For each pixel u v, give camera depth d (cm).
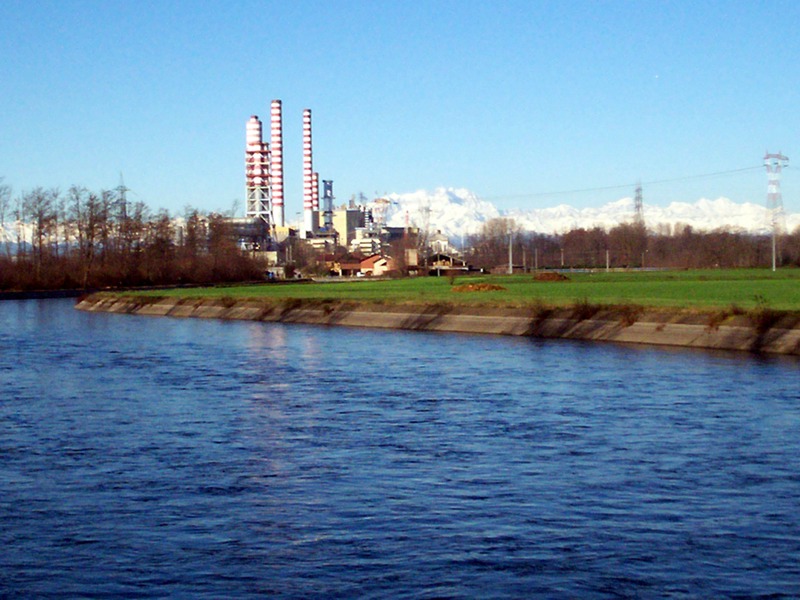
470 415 3569
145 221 18550
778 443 2973
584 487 2459
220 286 17150
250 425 3416
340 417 3562
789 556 1927
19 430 3350
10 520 2219
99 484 2550
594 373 4762
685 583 1783
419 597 1725
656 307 7056
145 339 7419
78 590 1780
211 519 2214
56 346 6781
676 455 2817
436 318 8238
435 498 2370
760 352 5644
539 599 1712
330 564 1900
